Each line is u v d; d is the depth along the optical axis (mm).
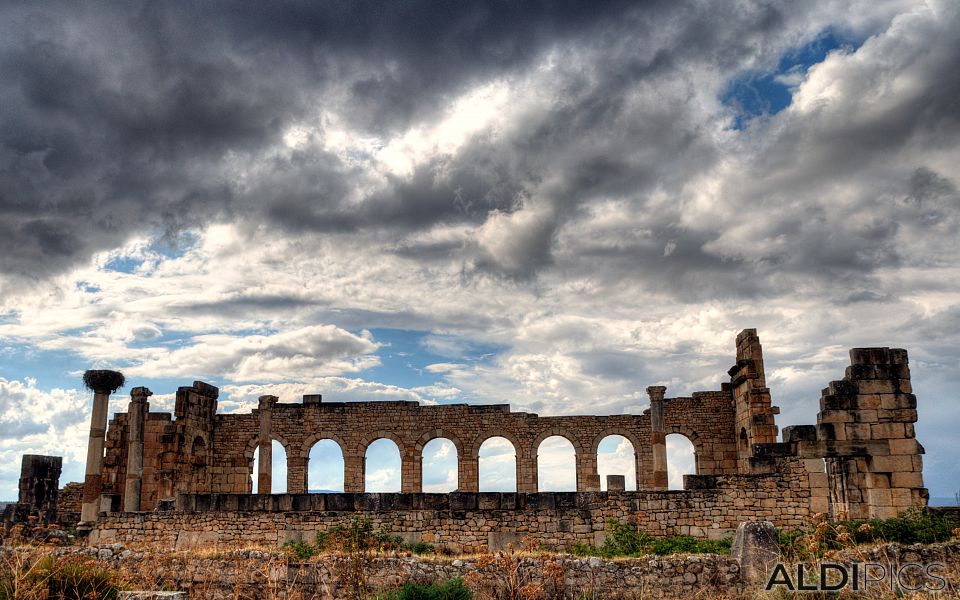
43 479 36156
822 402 23641
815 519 20562
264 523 25594
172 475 35906
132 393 34469
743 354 33344
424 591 15914
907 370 23438
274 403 39250
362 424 41438
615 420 40344
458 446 40781
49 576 14664
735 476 24203
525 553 18688
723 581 16844
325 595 17500
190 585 17953
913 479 22672
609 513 24125
